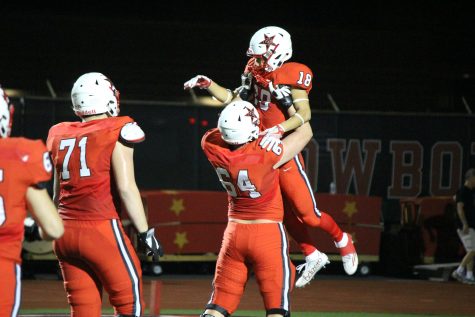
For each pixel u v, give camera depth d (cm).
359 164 4631
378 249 4406
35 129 4253
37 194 1356
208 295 3538
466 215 4094
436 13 5784
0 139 1352
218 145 1767
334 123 4612
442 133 4712
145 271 4288
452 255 4538
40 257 4034
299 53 5472
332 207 4328
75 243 1611
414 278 4459
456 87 5509
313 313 3091
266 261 1756
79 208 1617
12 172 1324
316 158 4584
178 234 4188
